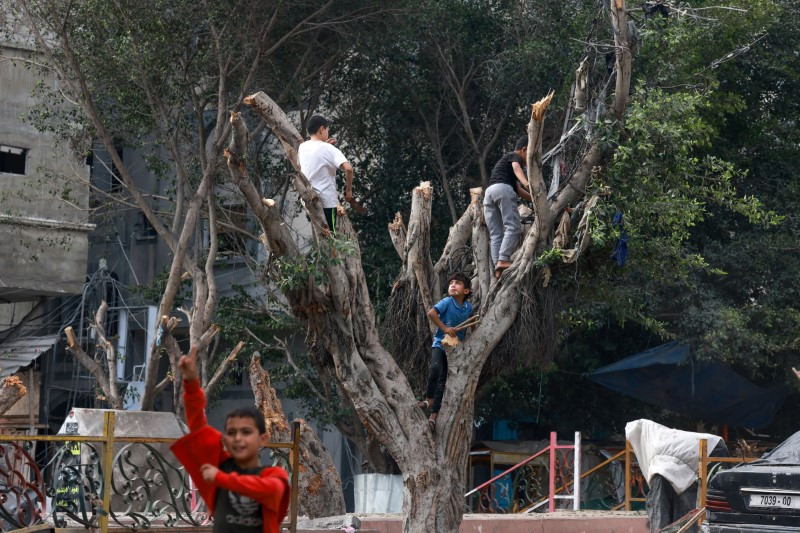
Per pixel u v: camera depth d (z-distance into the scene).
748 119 35.31
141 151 42.59
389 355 15.62
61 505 13.38
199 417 7.30
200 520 16.39
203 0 30.56
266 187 36.25
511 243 16.31
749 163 34.97
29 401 38.91
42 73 38.84
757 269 32.84
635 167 16.14
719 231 34.81
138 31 30.92
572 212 16.25
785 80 35.44
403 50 34.75
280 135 15.62
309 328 15.38
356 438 33.41
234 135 13.76
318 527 18.27
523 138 16.83
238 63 32.72
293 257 14.52
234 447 7.40
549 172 28.64
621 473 30.03
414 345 17.19
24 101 38.75
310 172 15.32
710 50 32.22
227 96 33.31
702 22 31.42
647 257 18.42
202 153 32.19
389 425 15.21
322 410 35.59
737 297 34.34
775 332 32.66
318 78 35.31
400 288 17.33
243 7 30.61
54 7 31.06
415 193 16.91
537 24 33.75
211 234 32.03
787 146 35.38
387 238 35.34
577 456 25.77
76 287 39.75
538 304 16.28
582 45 31.50
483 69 35.16
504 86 33.91
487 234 16.91
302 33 32.81
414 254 16.47
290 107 36.78
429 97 35.31
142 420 21.77
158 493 20.92
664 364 32.44
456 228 17.91
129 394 40.56
